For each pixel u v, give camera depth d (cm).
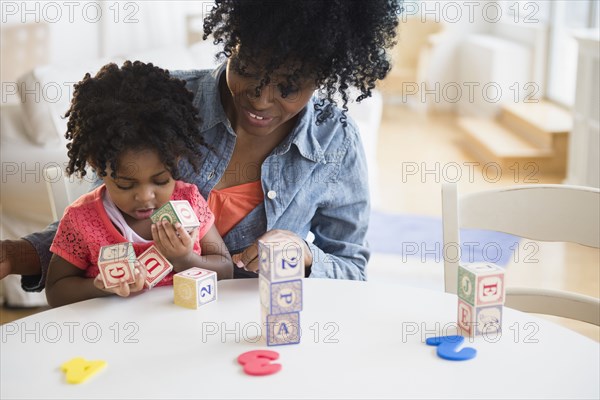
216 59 141
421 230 369
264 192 142
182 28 491
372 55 131
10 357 104
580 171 391
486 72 595
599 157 375
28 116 271
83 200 131
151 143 120
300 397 94
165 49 349
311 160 143
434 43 636
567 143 469
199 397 94
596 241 136
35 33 396
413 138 564
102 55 434
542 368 100
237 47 127
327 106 143
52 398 95
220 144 142
